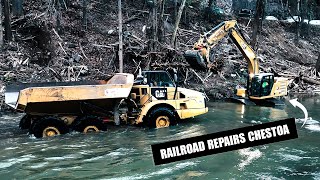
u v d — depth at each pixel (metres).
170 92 11.30
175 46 19.56
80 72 16.86
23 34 18.45
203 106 11.49
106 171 7.37
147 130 10.65
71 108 10.32
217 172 7.35
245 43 15.44
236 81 19.03
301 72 21.11
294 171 7.47
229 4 30.50
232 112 13.51
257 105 15.18
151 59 17.59
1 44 17.12
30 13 19.61
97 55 18.59
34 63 17.16
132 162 7.90
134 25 22.02
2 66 16.09
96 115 10.71
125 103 11.87
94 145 9.12
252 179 7.00
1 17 17.42
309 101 16.47
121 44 16.69
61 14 19.94
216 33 14.33
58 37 18.50
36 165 7.68
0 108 13.26
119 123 10.76
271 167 7.69
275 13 32.19
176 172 7.34
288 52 26.88
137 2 24.67
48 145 9.09
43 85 11.33
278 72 21.56
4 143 9.27
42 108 10.07
